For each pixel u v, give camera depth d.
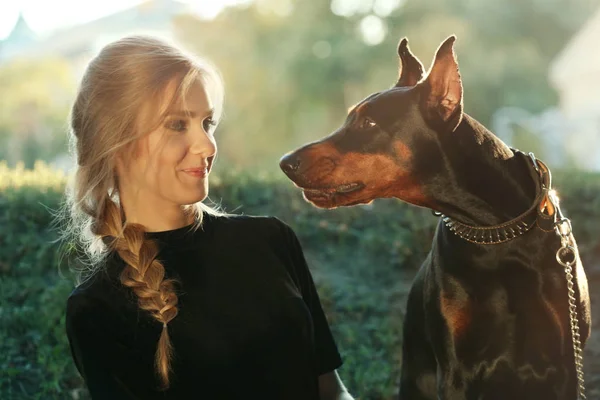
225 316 2.46
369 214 6.80
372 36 30.11
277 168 7.82
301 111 30.25
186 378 2.41
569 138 26.09
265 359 2.48
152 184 2.48
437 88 3.18
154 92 2.41
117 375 2.39
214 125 2.63
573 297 3.27
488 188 3.21
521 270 3.21
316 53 29.84
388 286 6.27
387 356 5.52
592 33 29.39
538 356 3.23
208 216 2.62
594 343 5.73
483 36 29.14
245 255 2.56
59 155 26.75
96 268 2.46
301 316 2.55
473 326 3.27
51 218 6.18
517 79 27.88
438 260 3.37
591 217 6.71
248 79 30.36
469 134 3.22
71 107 2.56
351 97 29.86
